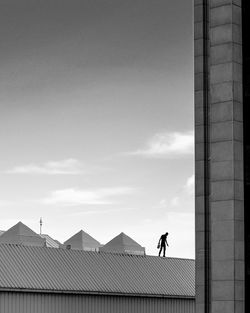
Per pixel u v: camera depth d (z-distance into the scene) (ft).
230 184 212.02
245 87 218.59
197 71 231.91
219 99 216.95
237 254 209.87
